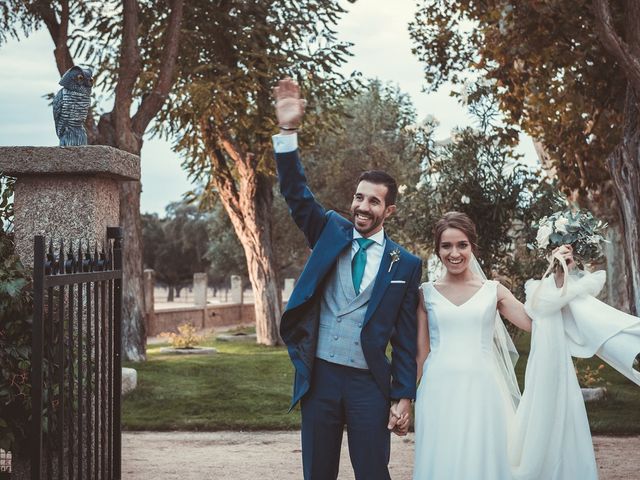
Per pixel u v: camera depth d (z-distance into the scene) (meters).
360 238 3.90
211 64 16.38
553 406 4.11
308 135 18.58
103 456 4.43
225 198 19.16
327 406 3.79
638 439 7.58
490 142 10.02
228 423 8.21
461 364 4.12
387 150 24.28
